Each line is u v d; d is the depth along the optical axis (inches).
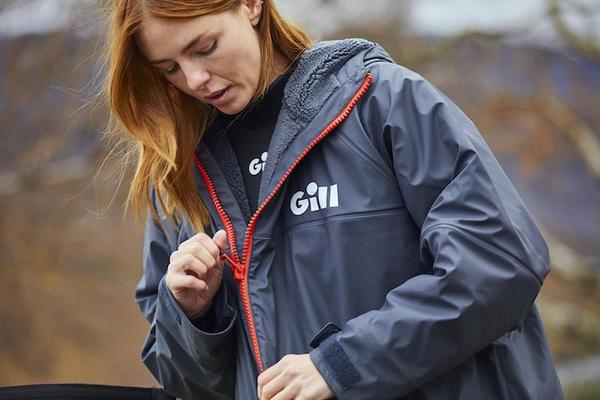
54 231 566.6
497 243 89.3
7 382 584.7
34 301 586.6
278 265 98.5
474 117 571.2
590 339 499.2
